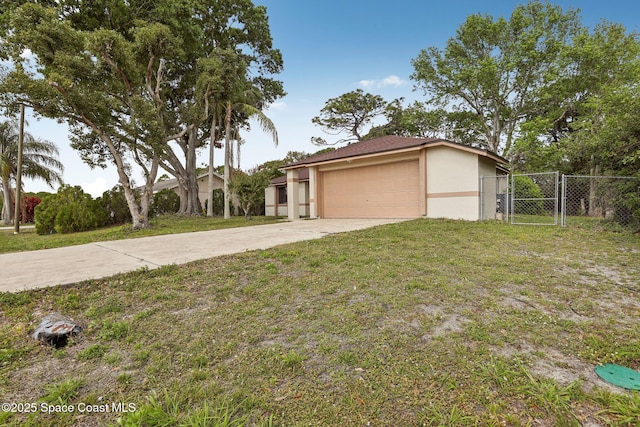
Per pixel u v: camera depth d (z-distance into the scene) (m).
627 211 7.13
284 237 7.02
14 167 19.81
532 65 17.25
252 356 2.23
